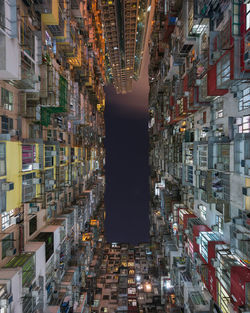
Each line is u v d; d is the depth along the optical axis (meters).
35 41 16.75
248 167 13.55
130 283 51.16
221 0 15.95
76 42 29.28
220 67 15.56
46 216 24.23
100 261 55.06
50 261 21.70
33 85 16.38
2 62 12.40
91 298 40.81
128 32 69.56
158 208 49.41
